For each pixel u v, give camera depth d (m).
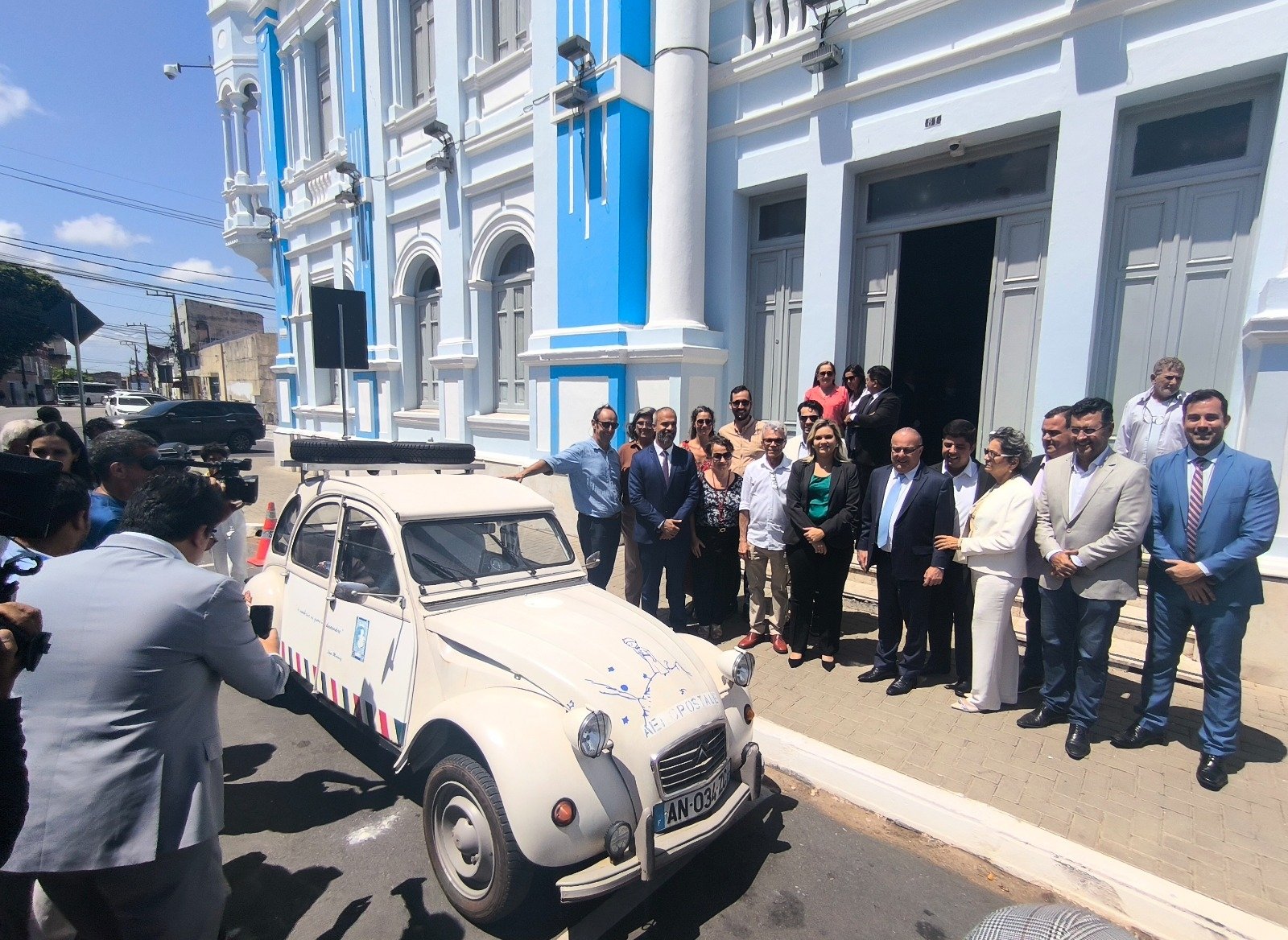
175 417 19.75
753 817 3.21
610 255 7.41
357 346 8.13
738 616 6.01
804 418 5.64
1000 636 4.07
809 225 6.70
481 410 10.04
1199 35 4.59
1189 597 3.42
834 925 2.55
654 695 2.67
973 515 4.16
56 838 1.67
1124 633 4.96
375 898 2.64
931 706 4.30
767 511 5.00
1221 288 4.87
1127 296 5.26
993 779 3.45
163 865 1.83
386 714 3.14
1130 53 4.86
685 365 7.03
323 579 3.69
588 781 2.41
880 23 5.99
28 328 37.75
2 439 3.78
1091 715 3.66
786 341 7.37
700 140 7.18
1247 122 4.72
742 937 2.48
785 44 6.57
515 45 9.15
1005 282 5.94
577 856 2.35
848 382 6.07
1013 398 5.96
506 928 2.51
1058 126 5.44
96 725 1.72
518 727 2.48
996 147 5.84
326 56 13.13
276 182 14.72
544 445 8.45
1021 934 1.30
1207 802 3.25
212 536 2.17
